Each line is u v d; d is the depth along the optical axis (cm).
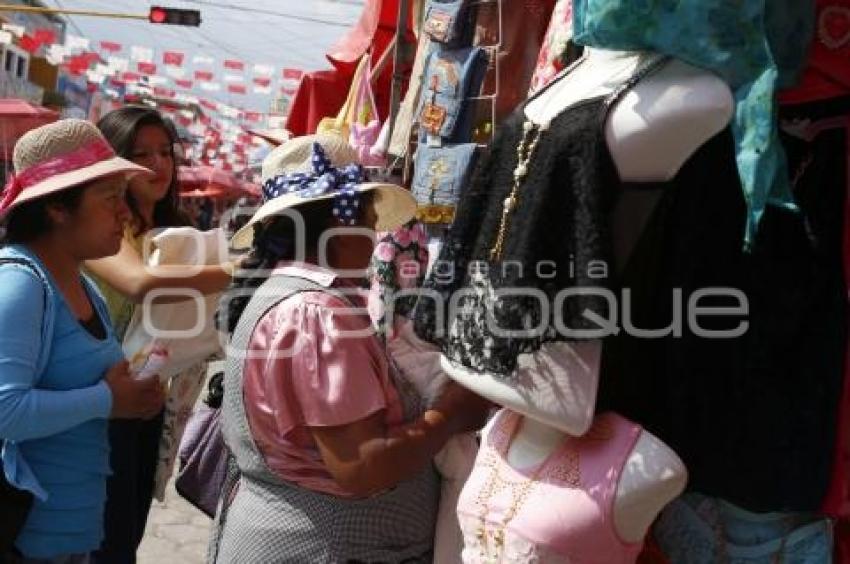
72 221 227
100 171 225
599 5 139
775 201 136
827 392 152
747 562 161
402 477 185
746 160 134
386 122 350
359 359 185
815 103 159
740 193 153
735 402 153
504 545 158
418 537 202
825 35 148
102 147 233
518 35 251
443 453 205
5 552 214
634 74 140
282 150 219
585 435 156
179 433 321
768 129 132
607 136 139
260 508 196
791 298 154
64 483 225
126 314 299
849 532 169
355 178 203
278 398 187
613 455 150
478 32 254
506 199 152
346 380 182
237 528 199
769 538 160
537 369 147
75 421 218
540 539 152
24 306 212
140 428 313
